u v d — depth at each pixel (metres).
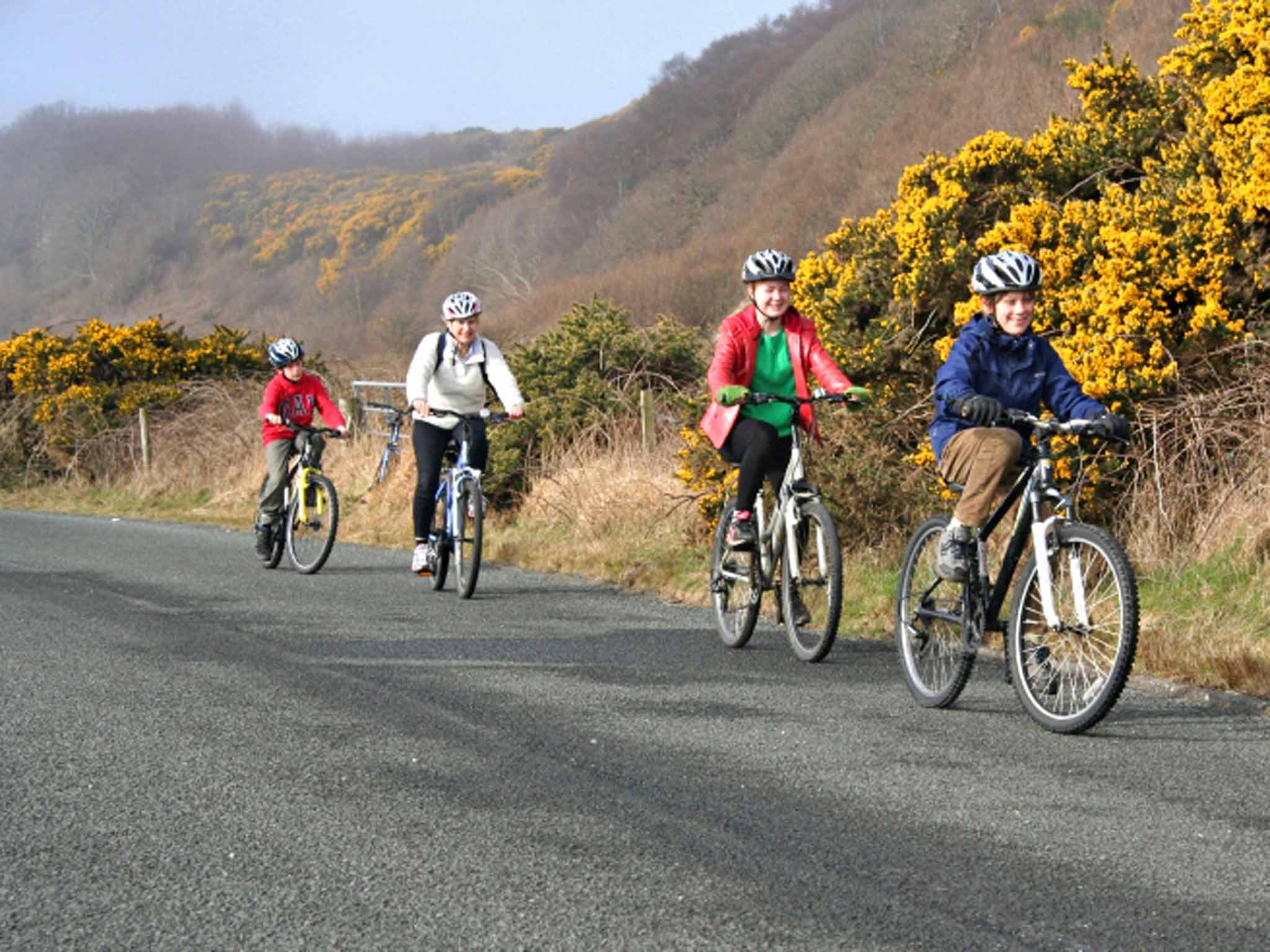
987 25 106.12
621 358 23.33
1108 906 5.68
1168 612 11.26
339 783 7.64
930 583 9.48
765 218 98.38
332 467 26.69
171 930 5.64
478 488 14.48
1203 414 12.56
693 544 16.59
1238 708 9.05
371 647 11.75
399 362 32.12
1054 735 8.45
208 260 194.12
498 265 145.12
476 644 11.84
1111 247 13.37
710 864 6.22
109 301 192.25
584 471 19.94
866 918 5.57
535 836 6.66
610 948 5.35
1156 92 16.42
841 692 9.78
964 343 9.07
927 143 84.12
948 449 9.02
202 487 30.59
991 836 6.55
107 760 8.21
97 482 34.06
